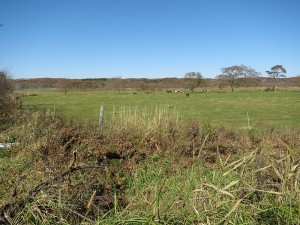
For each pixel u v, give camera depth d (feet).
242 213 12.16
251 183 14.43
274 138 35.47
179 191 16.15
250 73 288.10
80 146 30.37
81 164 25.27
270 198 13.32
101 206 16.39
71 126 40.09
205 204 12.87
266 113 88.94
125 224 12.10
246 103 126.82
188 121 41.32
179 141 33.01
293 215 12.07
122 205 17.60
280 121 70.49
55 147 30.12
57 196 14.61
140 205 14.84
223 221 11.72
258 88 272.51
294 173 13.85
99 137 34.24
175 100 147.23
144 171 25.30
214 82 299.38
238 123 67.56
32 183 17.65
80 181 17.92
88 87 302.45
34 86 321.32
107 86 306.35
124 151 30.09
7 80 89.66
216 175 16.83
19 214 12.87
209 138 36.81
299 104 119.44
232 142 35.14
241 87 286.05
